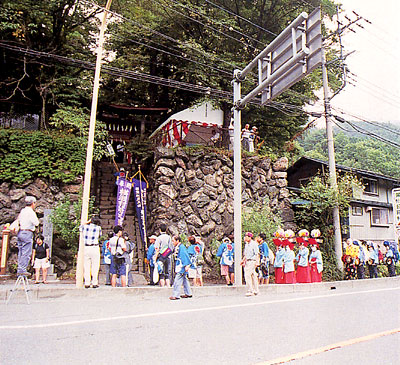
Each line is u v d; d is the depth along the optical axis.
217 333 5.77
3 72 18.42
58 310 7.71
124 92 26.33
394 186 26.09
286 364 4.34
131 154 22.44
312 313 7.57
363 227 22.94
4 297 9.00
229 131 20.48
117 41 22.45
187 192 16.88
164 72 24.84
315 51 9.38
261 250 12.88
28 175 14.90
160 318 6.90
